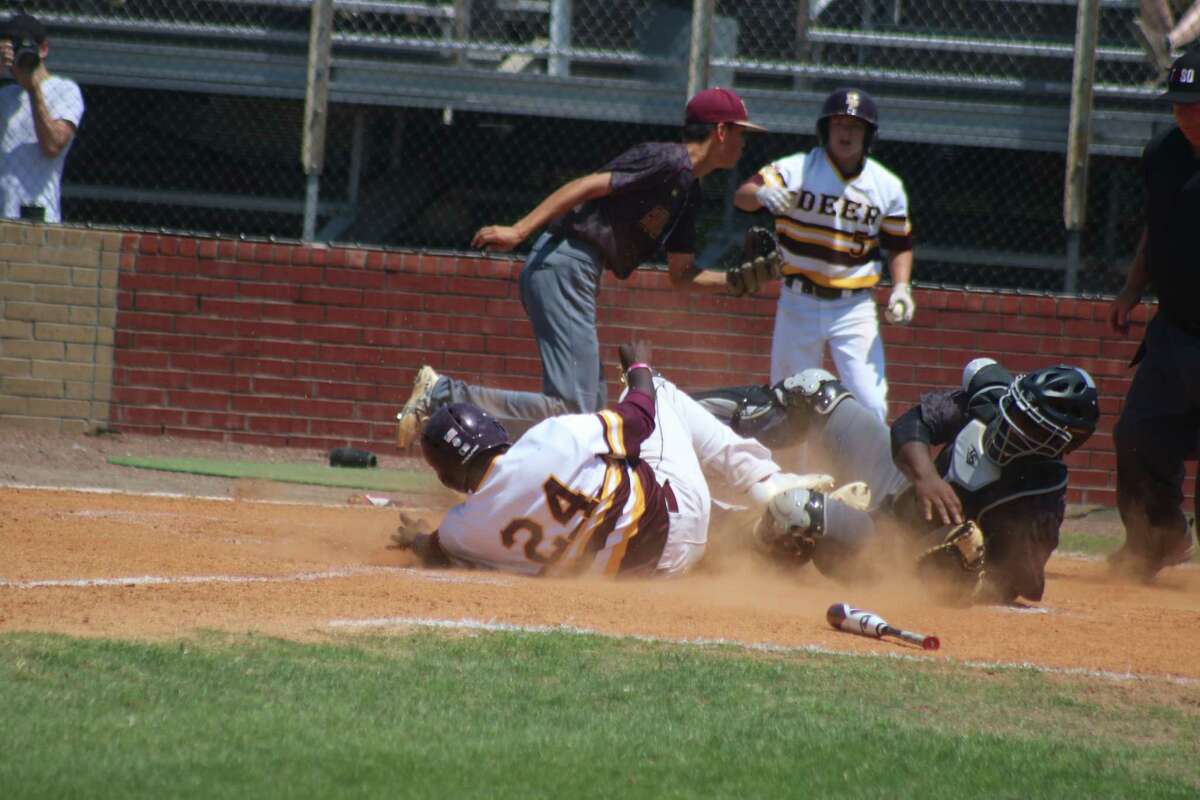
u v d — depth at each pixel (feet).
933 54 135.85
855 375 87.30
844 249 86.28
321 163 127.75
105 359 126.21
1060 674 44.68
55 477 99.81
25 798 28.32
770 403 69.05
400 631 45.55
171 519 77.36
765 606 54.13
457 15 137.18
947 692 41.47
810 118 135.74
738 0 135.33
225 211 152.97
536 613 49.32
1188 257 73.46
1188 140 73.97
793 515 58.29
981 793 32.07
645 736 35.29
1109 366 123.24
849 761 33.91
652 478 58.49
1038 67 135.33
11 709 34.30
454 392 75.46
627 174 73.36
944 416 58.70
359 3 134.82
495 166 145.18
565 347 74.84
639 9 136.36
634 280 124.26
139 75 140.56
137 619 45.50
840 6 134.92
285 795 29.53
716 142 77.56
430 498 98.73
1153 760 35.65
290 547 68.80
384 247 125.70
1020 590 59.41
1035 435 55.26
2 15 136.46
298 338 126.00
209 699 36.35
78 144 148.77
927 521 57.77
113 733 32.99
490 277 125.39
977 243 141.79
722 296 124.16
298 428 126.31
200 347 126.31
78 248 125.70
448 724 35.45
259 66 139.33
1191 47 131.23
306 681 38.68
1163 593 73.10
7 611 45.65
